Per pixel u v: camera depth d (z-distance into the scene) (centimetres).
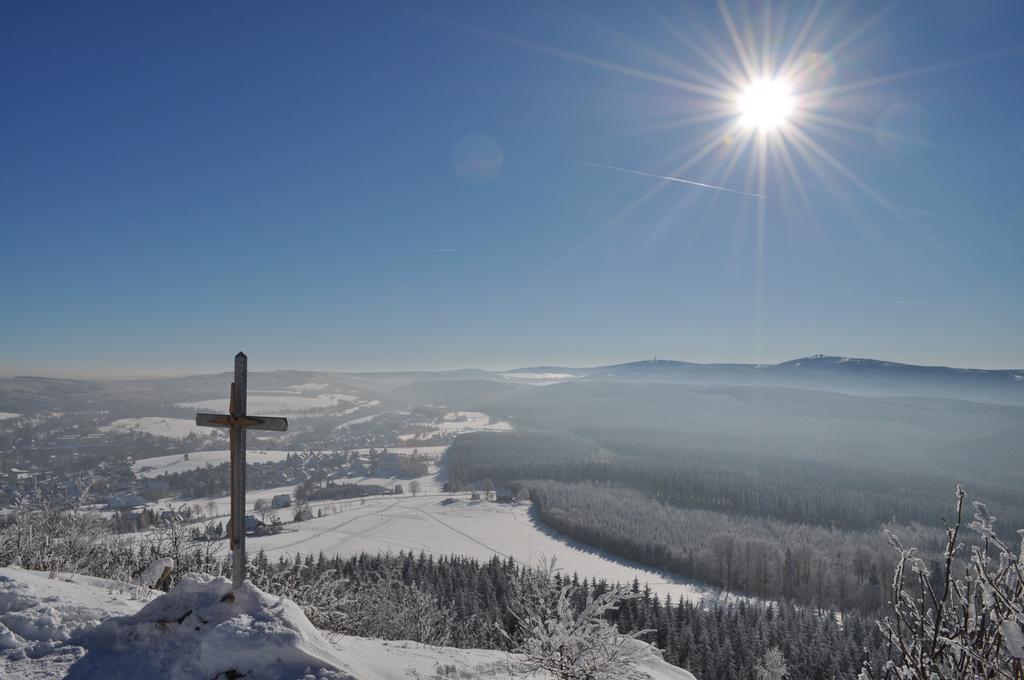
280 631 573
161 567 895
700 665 4388
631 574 8150
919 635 379
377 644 845
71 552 1161
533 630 852
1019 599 338
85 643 560
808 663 4312
